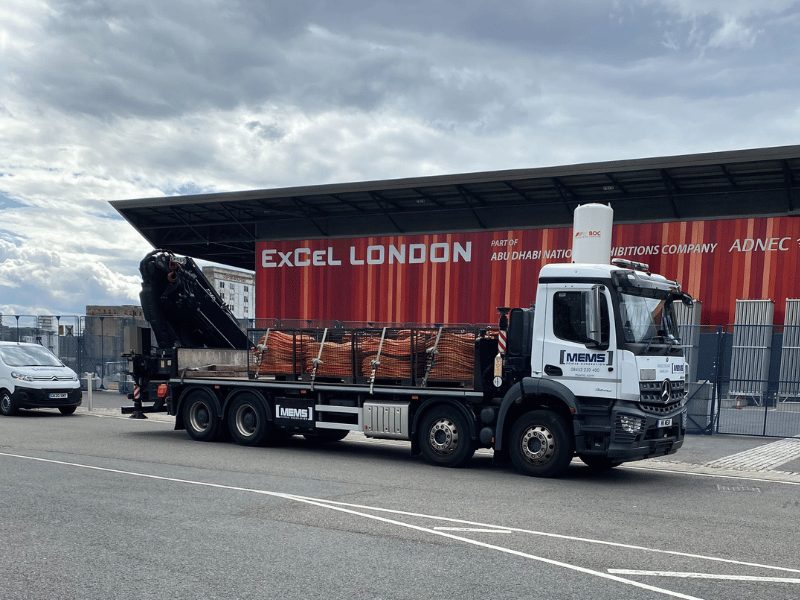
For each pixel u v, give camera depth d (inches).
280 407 513.0
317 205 1051.9
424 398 452.4
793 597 205.9
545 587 209.9
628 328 397.7
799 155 714.2
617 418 390.9
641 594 205.6
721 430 630.5
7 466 407.8
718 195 856.9
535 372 414.3
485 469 438.3
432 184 901.8
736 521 304.0
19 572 217.8
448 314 1001.5
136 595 198.5
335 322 524.7
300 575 217.2
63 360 1014.4
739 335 663.8
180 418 566.6
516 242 965.2
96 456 456.1
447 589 206.5
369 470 423.2
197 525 275.7
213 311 633.0
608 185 877.8
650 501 346.3
